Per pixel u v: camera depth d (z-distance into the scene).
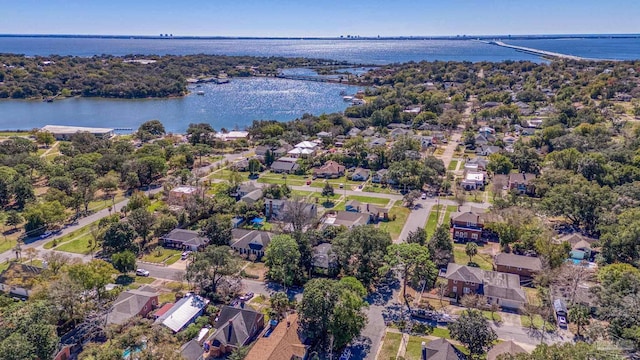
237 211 109.62
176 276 82.56
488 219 98.00
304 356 59.00
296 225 95.50
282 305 68.12
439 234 87.00
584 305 69.00
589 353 48.09
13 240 98.50
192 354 58.03
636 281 64.81
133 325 63.59
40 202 113.31
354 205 113.19
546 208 102.06
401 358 57.84
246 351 58.38
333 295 61.50
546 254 82.62
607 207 98.06
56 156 159.75
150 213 99.62
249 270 85.50
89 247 94.56
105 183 125.81
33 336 53.81
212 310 69.56
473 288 74.56
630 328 55.25
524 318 69.56
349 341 61.41
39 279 73.44
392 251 75.75
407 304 73.50
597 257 84.44
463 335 57.28
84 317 66.44
